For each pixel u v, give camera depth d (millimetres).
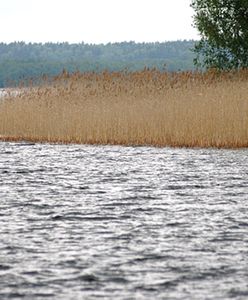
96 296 23219
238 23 106812
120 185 45250
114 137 71562
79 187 44469
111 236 30734
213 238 30359
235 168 53188
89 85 77688
